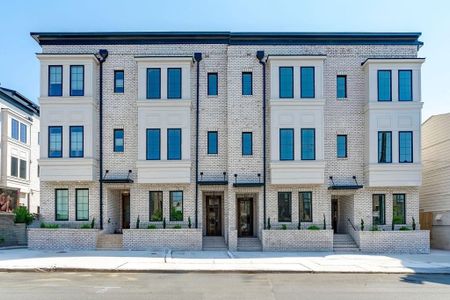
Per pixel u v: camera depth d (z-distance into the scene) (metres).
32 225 30.70
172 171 28.83
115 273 19.03
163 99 29.03
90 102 28.75
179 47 30.12
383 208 29.42
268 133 29.33
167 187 29.44
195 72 30.00
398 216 29.39
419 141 28.89
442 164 31.23
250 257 24.38
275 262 22.22
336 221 31.95
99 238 28.17
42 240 27.81
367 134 29.12
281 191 29.27
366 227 29.05
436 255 26.62
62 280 17.00
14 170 43.47
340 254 26.45
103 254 25.17
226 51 30.12
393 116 28.95
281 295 14.26
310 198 29.39
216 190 29.77
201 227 29.27
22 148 45.59
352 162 29.62
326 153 29.56
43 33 29.50
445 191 30.75
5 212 31.72
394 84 29.06
